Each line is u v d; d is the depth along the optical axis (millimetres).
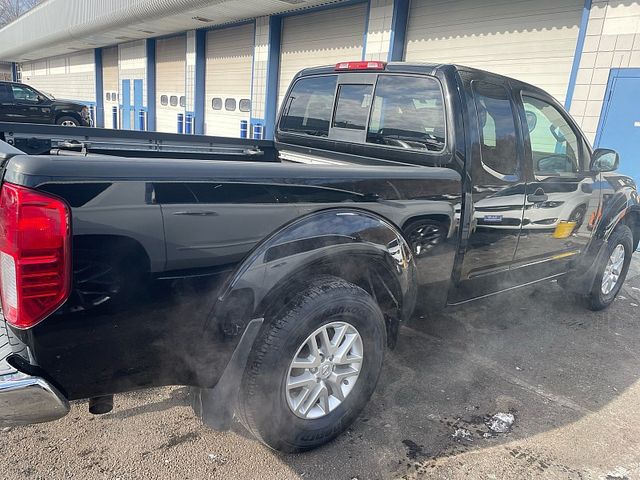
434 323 4188
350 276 2613
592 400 3148
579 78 7160
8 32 30344
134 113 20406
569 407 3055
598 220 4133
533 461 2537
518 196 3256
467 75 3037
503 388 3221
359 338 2506
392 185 2545
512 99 3268
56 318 1723
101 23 16469
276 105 12781
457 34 8844
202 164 1965
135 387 2014
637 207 4582
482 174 3012
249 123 13531
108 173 1729
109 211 1735
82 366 1846
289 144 4254
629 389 3311
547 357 3697
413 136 3133
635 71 6652
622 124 6875
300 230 2230
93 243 1726
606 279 4582
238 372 2146
